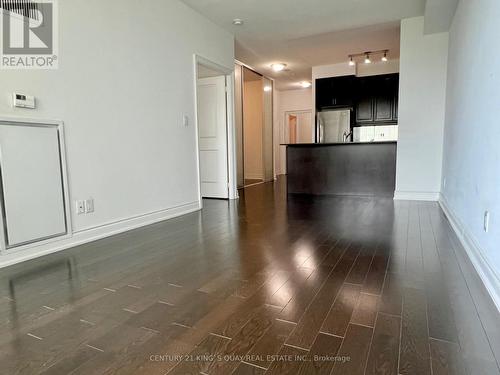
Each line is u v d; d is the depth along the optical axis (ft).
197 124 13.79
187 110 13.15
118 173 10.12
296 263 7.34
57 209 8.37
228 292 5.90
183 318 5.02
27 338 4.54
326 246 8.56
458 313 5.05
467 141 8.71
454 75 11.84
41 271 7.02
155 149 11.55
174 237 9.64
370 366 3.86
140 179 10.94
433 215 12.28
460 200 9.46
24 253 7.68
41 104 7.95
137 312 5.23
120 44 10.02
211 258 7.75
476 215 7.28
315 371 3.80
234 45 17.28
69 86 8.57
